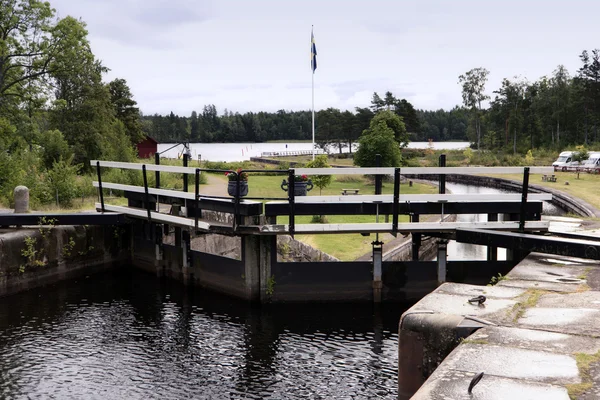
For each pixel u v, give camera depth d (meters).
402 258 17.98
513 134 109.75
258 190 30.89
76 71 44.44
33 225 15.34
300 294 13.04
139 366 9.98
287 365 9.96
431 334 5.61
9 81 42.62
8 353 10.51
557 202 39.56
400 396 5.81
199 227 13.09
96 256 16.80
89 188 26.38
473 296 6.72
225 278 13.97
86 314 12.88
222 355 10.45
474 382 4.00
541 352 4.84
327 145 129.88
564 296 6.73
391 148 47.50
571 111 100.81
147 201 14.93
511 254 12.33
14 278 14.44
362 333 11.46
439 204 12.26
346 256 16.95
